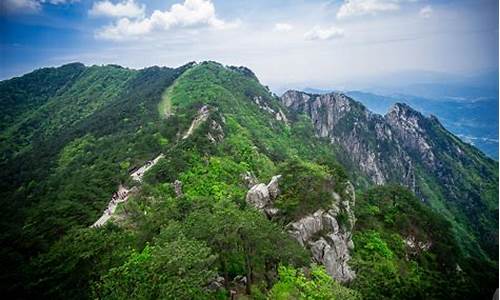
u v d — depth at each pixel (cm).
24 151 12606
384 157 18112
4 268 3081
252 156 8731
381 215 6556
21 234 4200
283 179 5278
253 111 14938
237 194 6078
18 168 10362
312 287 3155
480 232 13825
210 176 6875
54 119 17512
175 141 9369
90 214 5738
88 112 18262
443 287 2958
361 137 18525
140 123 12094
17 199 7600
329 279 3378
